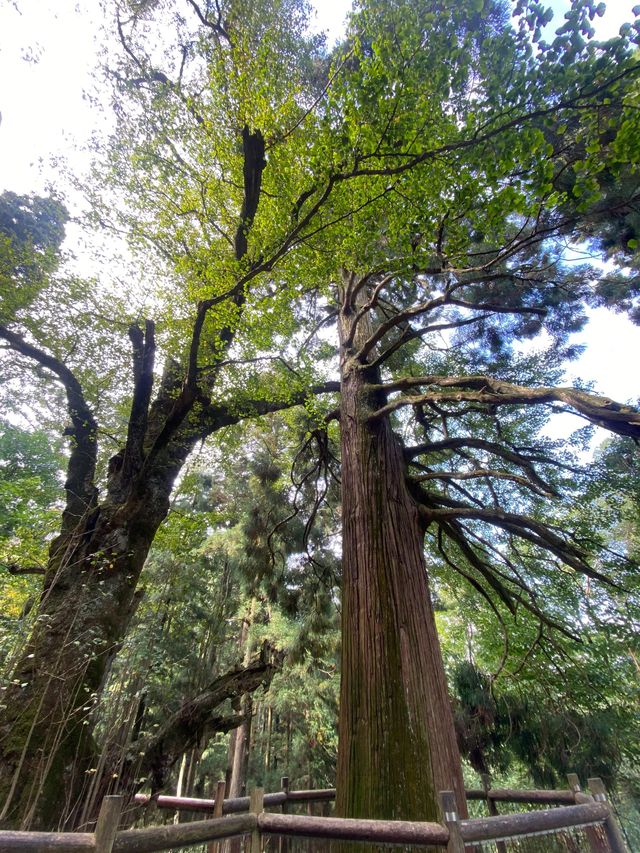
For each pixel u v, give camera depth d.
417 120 3.52
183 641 8.23
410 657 3.58
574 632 6.65
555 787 5.94
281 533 9.16
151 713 5.79
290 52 5.68
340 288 7.96
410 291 8.15
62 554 4.51
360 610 3.95
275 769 12.91
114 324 6.58
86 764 3.47
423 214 3.98
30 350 5.78
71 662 3.64
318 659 10.03
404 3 3.53
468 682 6.43
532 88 2.96
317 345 8.87
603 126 3.26
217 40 5.02
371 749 3.17
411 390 7.84
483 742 6.12
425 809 2.84
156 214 6.23
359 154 3.82
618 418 2.96
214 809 3.40
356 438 5.36
